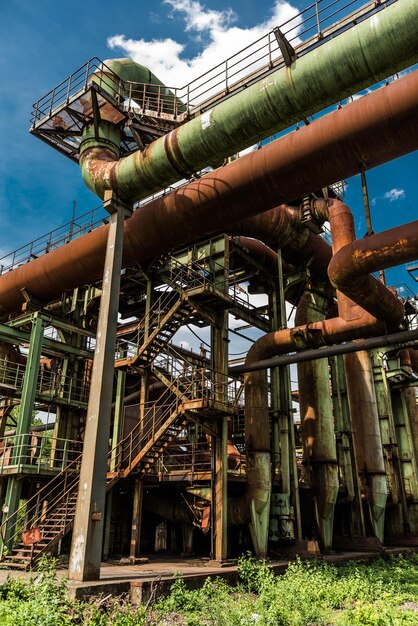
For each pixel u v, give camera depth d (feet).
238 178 48.88
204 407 55.42
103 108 62.49
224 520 56.54
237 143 47.37
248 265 81.20
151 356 65.16
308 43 42.75
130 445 63.57
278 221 73.97
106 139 61.36
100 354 47.70
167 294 75.25
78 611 33.35
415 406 116.98
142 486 62.49
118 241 53.21
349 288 48.52
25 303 71.00
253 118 45.03
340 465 87.61
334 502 73.82
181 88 55.57
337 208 65.36
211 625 33.47
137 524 60.23
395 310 54.65
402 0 37.50
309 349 67.77
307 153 44.62
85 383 86.38
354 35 39.29
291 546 67.31
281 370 78.13
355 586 47.60
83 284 67.72
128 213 55.47
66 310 85.87
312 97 42.37
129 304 86.22
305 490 79.25
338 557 67.46
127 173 53.11
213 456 59.82
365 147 42.42
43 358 98.27
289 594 40.24
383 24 38.01
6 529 57.52
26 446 63.16
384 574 58.95
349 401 89.51
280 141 46.83
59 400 79.51
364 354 90.58
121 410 72.13
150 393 98.68
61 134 65.41
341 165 44.37
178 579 42.19
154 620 34.17
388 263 44.80
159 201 56.24
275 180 47.32
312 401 77.00
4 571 49.62
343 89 41.42
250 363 69.97
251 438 67.31
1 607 29.91
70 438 81.76
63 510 61.52
